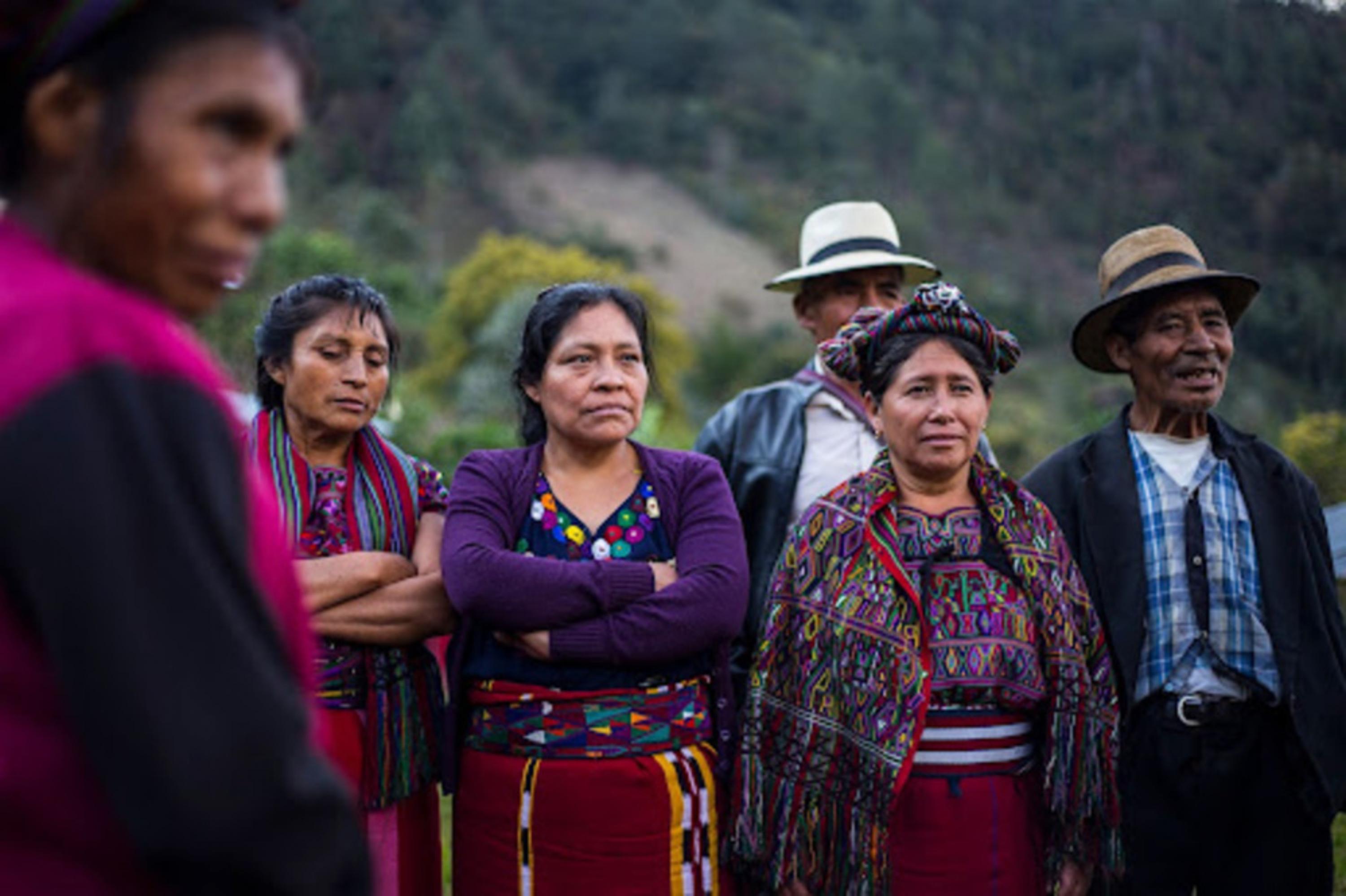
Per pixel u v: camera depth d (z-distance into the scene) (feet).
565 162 294.66
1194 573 8.96
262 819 2.75
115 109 3.00
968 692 7.74
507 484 8.31
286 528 7.81
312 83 3.34
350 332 7.98
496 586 7.55
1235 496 9.23
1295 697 8.64
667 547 8.23
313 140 238.68
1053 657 7.90
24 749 2.83
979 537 8.20
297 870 2.80
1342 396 29.60
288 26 3.26
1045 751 7.86
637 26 338.95
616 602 7.62
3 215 3.19
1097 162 192.34
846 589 8.01
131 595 2.70
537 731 7.68
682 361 146.00
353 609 7.66
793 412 10.46
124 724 2.66
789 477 10.11
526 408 8.93
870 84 287.69
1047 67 257.34
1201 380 9.23
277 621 3.08
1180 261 9.46
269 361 8.13
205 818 2.68
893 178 237.04
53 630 2.69
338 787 2.97
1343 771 8.68
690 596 7.71
